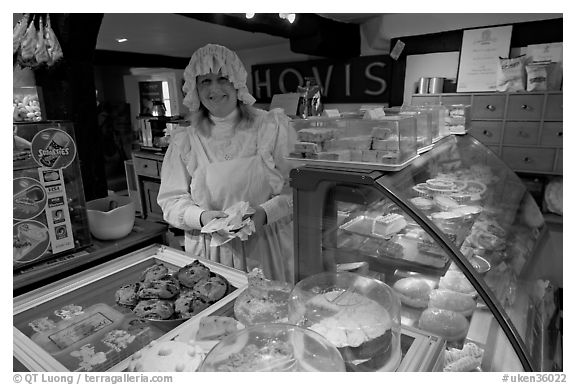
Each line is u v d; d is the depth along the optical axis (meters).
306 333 0.80
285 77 4.89
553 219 3.04
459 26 3.37
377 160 1.08
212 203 1.88
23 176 1.22
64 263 1.31
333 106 4.48
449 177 1.48
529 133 3.00
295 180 1.13
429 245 1.12
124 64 5.34
